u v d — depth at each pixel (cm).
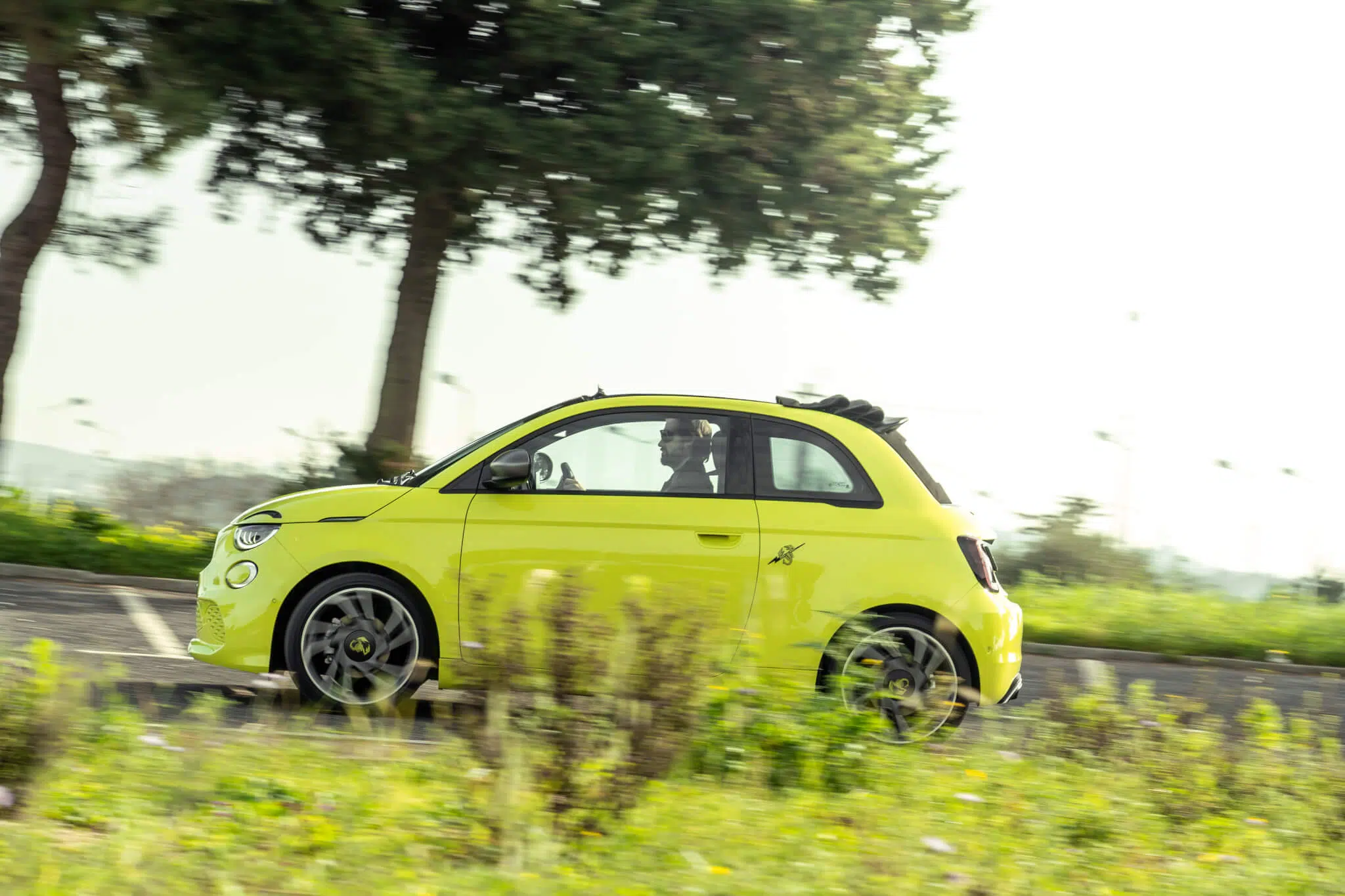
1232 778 979
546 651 774
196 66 2639
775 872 677
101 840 673
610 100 2814
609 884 648
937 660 1158
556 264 3209
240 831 709
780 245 3081
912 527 1177
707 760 852
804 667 1151
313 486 2772
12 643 1431
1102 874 738
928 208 3156
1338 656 2261
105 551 2341
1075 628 2298
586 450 1201
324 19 2598
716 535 1161
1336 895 762
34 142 3216
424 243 3127
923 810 807
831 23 2858
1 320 3075
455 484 1198
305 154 3136
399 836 710
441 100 2706
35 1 2500
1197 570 2734
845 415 1241
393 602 1176
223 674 1394
